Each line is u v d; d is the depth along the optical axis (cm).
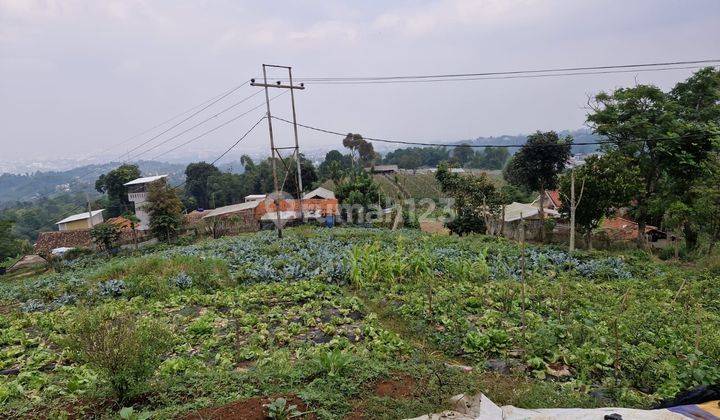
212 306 1351
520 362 877
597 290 1531
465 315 1168
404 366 765
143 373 633
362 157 9588
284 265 1898
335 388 655
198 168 7469
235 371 764
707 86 2717
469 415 600
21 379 826
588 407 681
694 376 775
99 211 5656
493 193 3462
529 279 1662
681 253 2577
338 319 1128
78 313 692
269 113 2734
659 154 2639
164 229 3653
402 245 2136
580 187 2442
